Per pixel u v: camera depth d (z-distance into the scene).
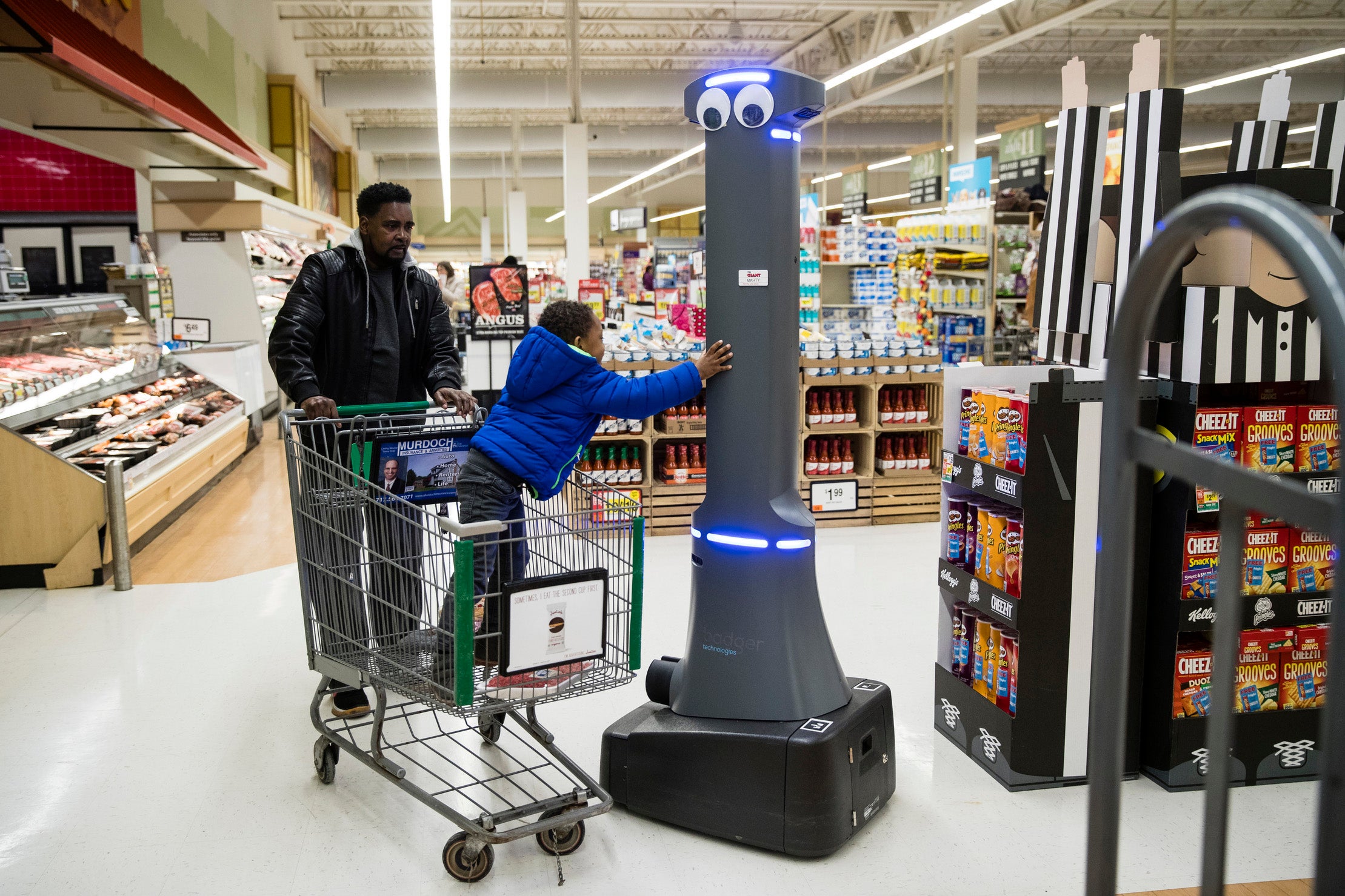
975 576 3.06
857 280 9.98
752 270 2.62
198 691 3.65
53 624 4.42
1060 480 2.75
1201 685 2.82
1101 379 2.85
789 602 2.65
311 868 2.48
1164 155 2.80
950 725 3.22
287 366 3.28
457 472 3.13
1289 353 2.79
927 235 9.39
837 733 2.52
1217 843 1.07
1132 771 2.94
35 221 12.99
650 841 2.61
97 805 2.81
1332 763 0.84
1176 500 2.79
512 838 2.36
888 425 6.29
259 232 12.66
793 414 2.71
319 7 17.25
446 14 5.95
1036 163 12.65
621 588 2.64
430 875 2.45
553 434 2.79
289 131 16.48
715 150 2.63
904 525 6.39
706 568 2.72
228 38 13.40
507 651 2.38
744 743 2.54
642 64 22.30
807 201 8.17
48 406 5.68
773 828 2.51
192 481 6.70
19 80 7.09
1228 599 1.04
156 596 4.85
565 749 3.14
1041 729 2.85
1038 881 2.40
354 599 2.78
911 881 2.40
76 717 3.43
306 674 3.82
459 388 3.56
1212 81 11.58
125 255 13.19
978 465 3.01
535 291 11.23
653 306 11.34
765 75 2.54
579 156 13.09
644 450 6.16
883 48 15.46
